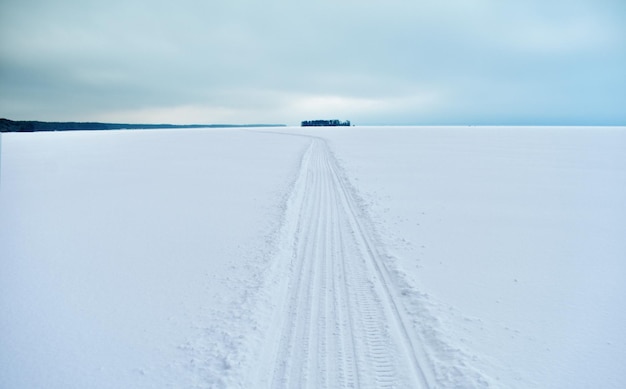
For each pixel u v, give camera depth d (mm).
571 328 4742
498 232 8547
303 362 4168
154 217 10133
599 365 4047
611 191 13070
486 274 6320
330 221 9508
